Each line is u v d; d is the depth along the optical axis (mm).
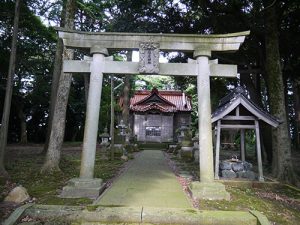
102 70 6746
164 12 11820
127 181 7746
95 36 6750
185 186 7215
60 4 12406
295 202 6793
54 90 14945
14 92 24562
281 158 9219
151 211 4918
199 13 11617
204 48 6770
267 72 10102
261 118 8227
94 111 6582
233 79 16031
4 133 8641
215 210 5238
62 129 9211
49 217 4828
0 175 8125
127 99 19969
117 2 12398
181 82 16703
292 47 12062
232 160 9094
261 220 4750
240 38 6734
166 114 28562
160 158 15141
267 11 10039
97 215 4828
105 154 15703
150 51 6719
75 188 6008
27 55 20000
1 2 13914
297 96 22766
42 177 8242
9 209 5156
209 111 6641
